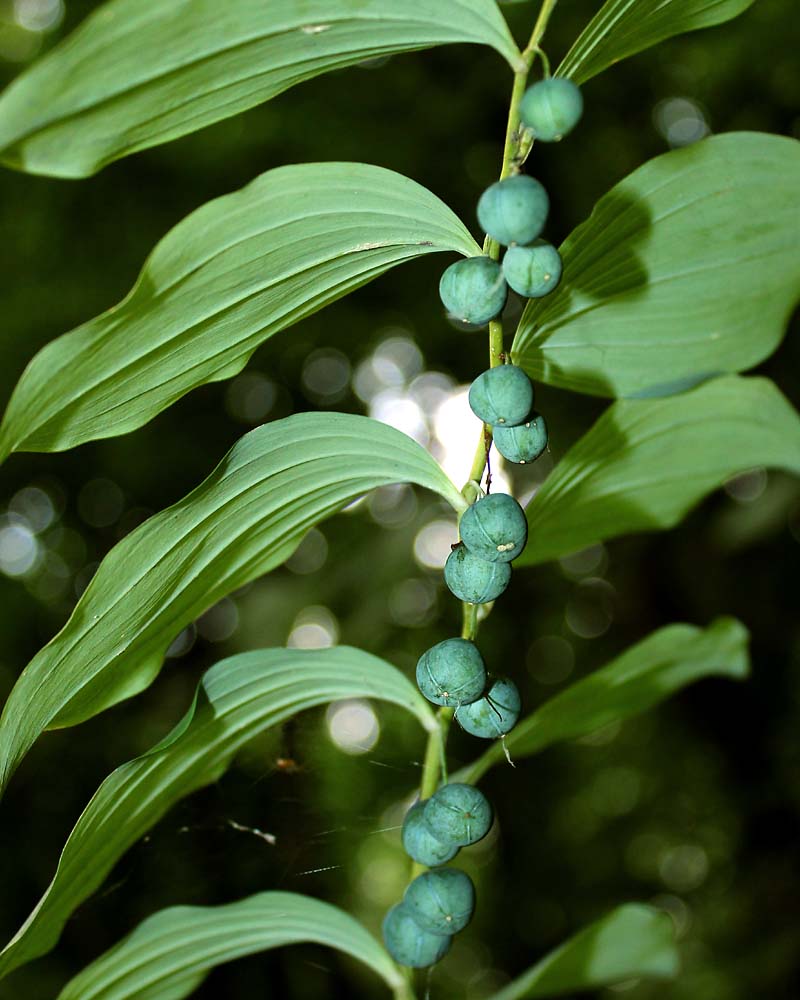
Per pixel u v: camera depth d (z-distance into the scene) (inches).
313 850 35.8
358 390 55.8
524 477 47.9
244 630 45.8
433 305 52.3
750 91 44.8
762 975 45.5
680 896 59.0
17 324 49.2
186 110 14.8
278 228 15.2
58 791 47.6
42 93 14.2
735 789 50.5
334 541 49.4
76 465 53.1
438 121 48.2
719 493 47.4
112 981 17.7
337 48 15.0
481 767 18.1
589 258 16.6
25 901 46.1
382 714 45.3
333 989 46.4
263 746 23.7
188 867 33.6
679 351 17.2
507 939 63.6
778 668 47.8
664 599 50.6
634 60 44.9
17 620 54.1
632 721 59.1
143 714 48.8
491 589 15.8
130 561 15.7
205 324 15.4
